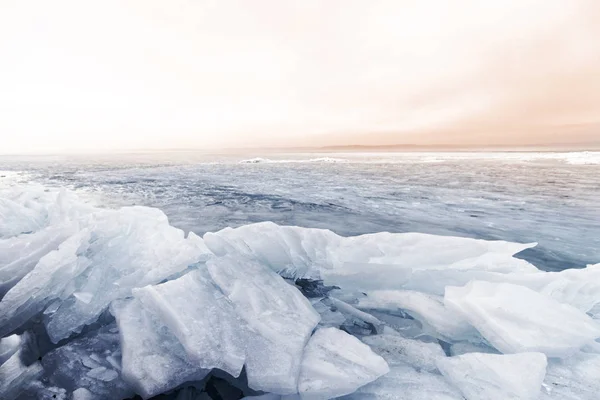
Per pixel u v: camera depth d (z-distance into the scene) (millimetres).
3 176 18250
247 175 18844
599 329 2184
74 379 2020
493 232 6297
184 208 8445
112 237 3574
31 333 2527
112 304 2641
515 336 2113
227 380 2053
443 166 25844
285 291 2736
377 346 2332
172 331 2189
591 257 4793
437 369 2070
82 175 18875
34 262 3184
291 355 2010
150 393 1871
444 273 2994
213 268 2844
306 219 7238
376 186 13523
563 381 1889
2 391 1928
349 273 3080
